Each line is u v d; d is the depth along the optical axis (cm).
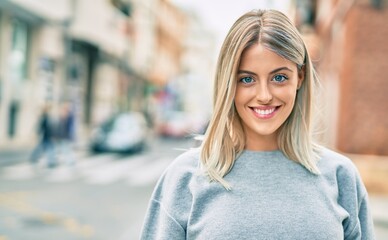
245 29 171
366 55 1170
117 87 3634
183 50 6931
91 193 1039
